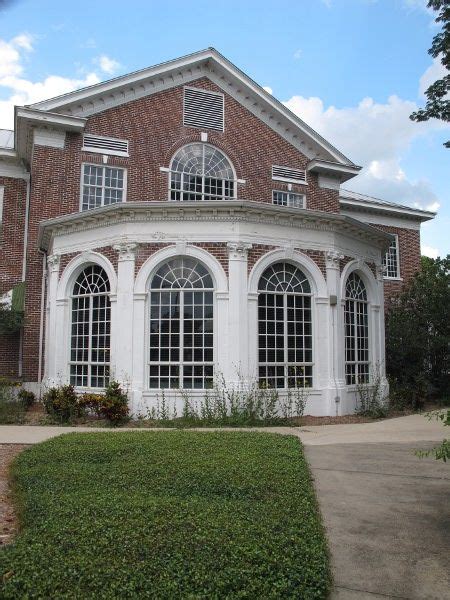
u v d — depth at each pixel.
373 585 4.82
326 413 15.57
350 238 17.16
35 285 19.66
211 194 21.97
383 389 17.62
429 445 11.09
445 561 5.31
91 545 5.11
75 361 16.20
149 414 14.50
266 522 5.84
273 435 11.53
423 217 30.28
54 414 14.35
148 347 14.89
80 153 20.02
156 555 4.90
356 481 8.24
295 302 15.80
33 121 19.25
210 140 22.14
